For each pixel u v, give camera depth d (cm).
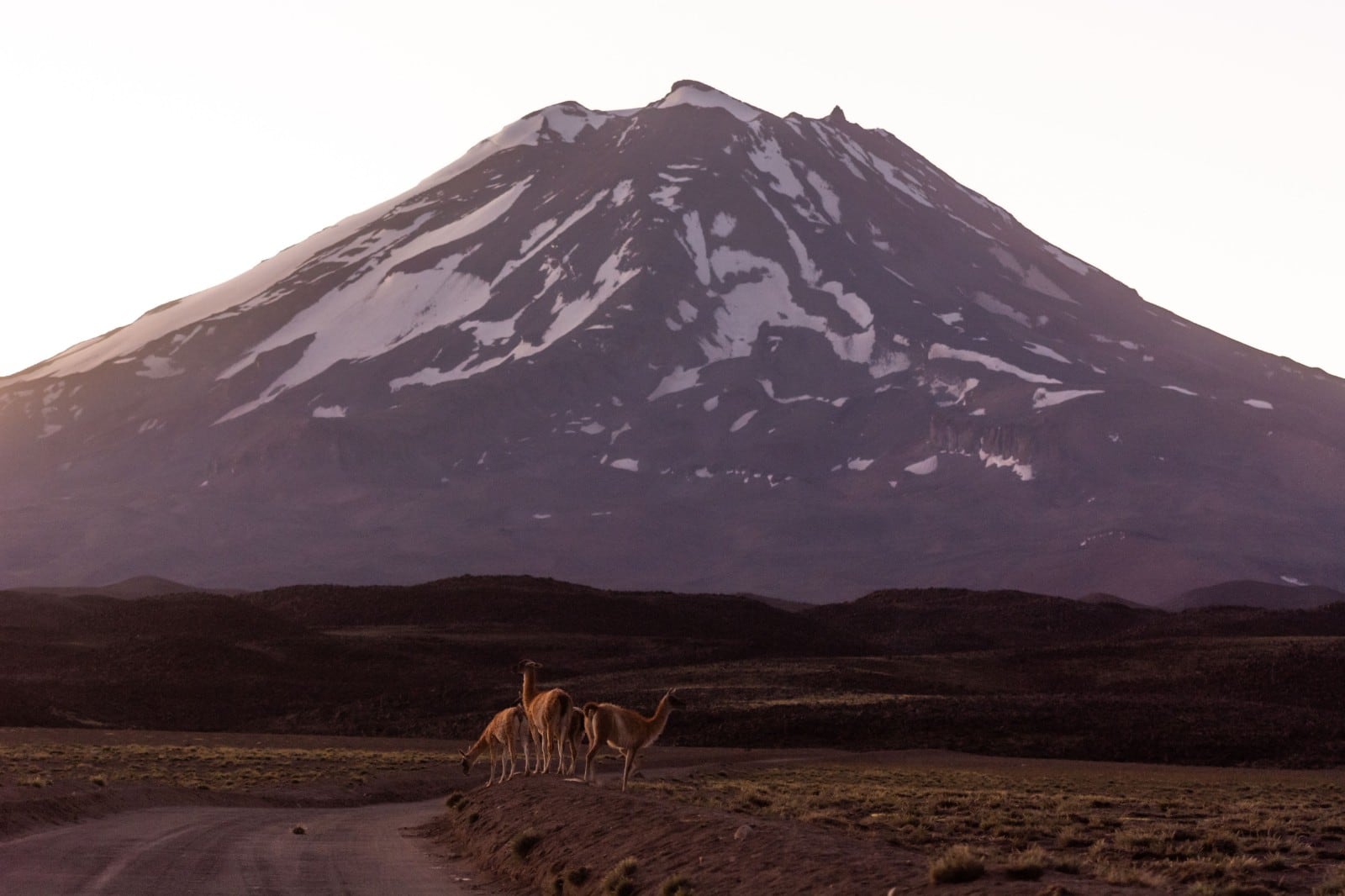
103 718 13000
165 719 13225
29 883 2652
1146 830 3556
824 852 2305
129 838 3478
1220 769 9762
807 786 5916
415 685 15138
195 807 4797
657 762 9181
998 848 3142
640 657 17288
